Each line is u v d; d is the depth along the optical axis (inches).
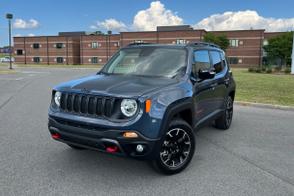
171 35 2502.5
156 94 148.5
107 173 165.2
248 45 2368.4
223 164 181.6
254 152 205.2
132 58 201.8
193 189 147.8
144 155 145.9
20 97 460.8
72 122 153.6
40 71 1423.5
